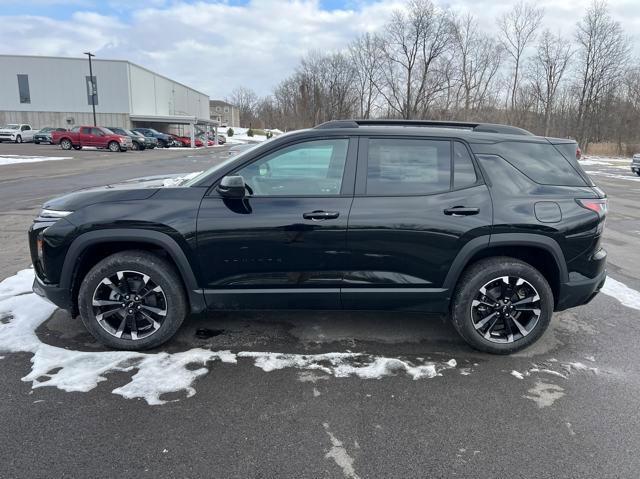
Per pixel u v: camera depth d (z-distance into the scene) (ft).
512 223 11.01
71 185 43.50
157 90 192.24
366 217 10.84
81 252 10.89
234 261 10.99
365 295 11.27
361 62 178.09
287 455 7.84
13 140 132.87
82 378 10.05
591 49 165.58
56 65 162.09
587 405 9.48
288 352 11.53
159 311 11.27
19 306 13.78
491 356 11.59
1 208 31.17
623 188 54.24
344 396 9.66
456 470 7.57
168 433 8.34
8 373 10.18
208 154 109.29
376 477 7.39
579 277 11.51
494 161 11.41
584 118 171.73
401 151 11.30
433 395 9.76
